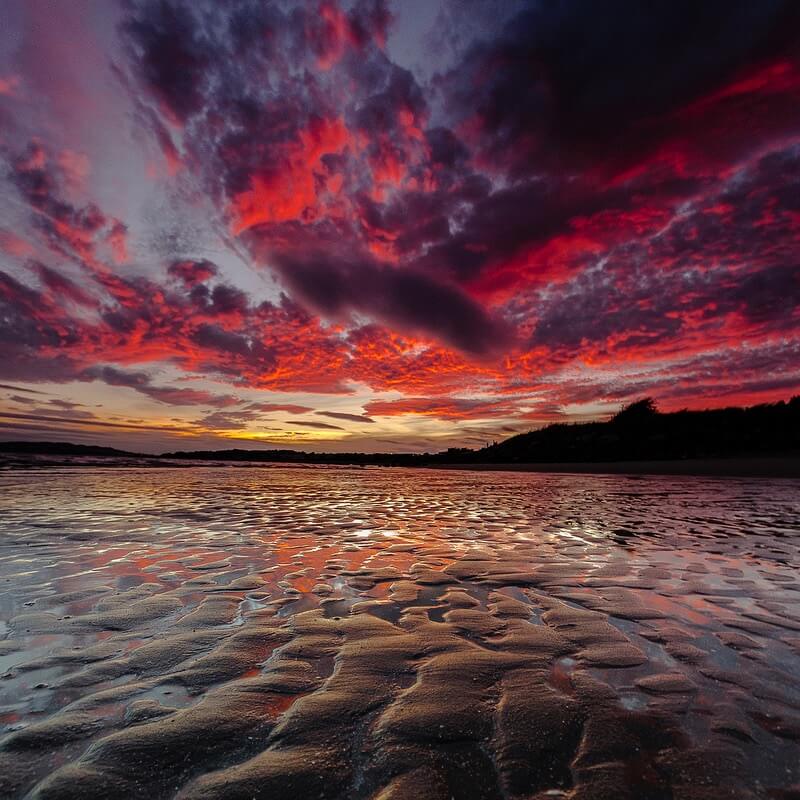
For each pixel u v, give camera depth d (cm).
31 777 145
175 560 449
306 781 144
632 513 838
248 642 254
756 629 276
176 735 167
